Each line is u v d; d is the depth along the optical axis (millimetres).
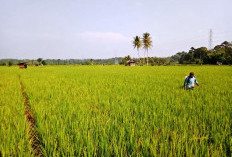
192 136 2877
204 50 84188
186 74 18734
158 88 8289
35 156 2850
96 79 13680
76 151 2680
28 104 6180
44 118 4148
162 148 2512
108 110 4770
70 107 4895
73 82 11883
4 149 2738
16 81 12953
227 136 2885
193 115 4020
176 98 5809
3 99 6297
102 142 2746
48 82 11875
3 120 4094
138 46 71812
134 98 6102
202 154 2404
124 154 2570
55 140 2992
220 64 64625
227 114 4012
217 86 8695
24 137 3223
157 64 79500
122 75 17766
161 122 3574
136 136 2961
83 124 3555
